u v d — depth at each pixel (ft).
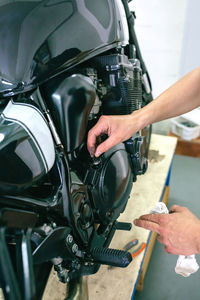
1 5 1.35
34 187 1.46
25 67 1.28
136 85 2.02
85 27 1.45
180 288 3.10
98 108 1.78
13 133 1.16
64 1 1.38
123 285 1.91
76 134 1.44
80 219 1.51
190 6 4.48
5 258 0.95
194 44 4.78
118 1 1.78
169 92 1.96
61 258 1.41
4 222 1.06
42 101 1.35
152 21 4.85
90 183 1.64
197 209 4.16
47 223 1.37
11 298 0.92
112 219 1.89
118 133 1.69
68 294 1.54
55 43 1.33
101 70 1.79
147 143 2.56
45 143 1.26
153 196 2.69
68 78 1.40
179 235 1.61
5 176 1.10
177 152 5.45
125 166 1.87
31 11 1.30
